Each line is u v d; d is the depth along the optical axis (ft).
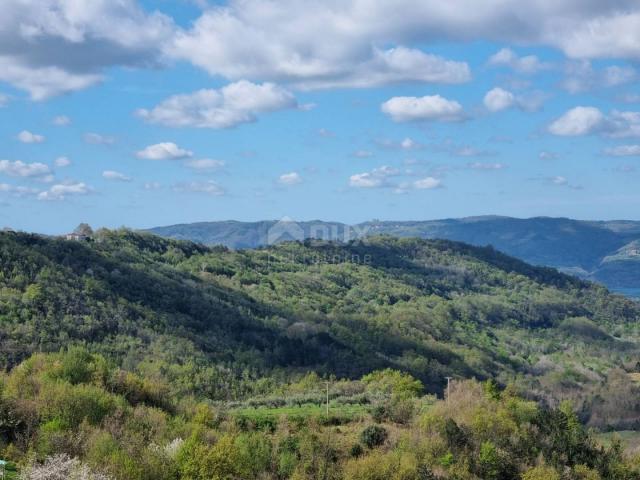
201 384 324.60
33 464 134.41
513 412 255.09
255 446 190.60
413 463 198.59
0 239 429.79
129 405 206.80
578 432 259.39
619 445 265.95
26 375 208.03
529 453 232.12
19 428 166.61
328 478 188.55
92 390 190.39
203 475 161.07
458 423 238.48
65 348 326.65
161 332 396.78
